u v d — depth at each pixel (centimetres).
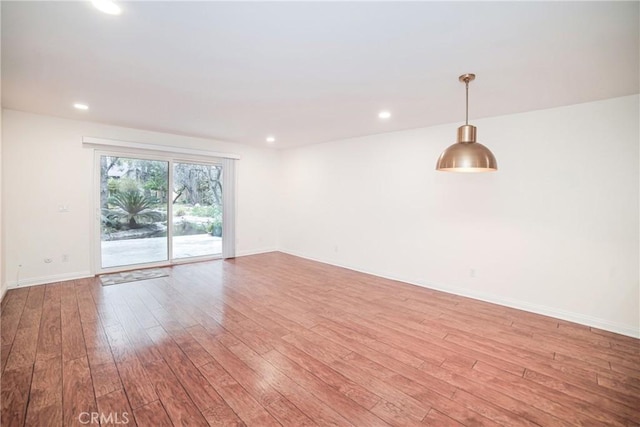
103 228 474
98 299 364
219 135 520
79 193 439
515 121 353
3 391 196
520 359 245
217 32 189
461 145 218
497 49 205
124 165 489
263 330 293
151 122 428
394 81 264
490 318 327
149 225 521
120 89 292
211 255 606
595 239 307
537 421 178
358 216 527
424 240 440
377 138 495
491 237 375
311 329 297
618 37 187
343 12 166
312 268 541
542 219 338
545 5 156
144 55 221
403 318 326
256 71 247
